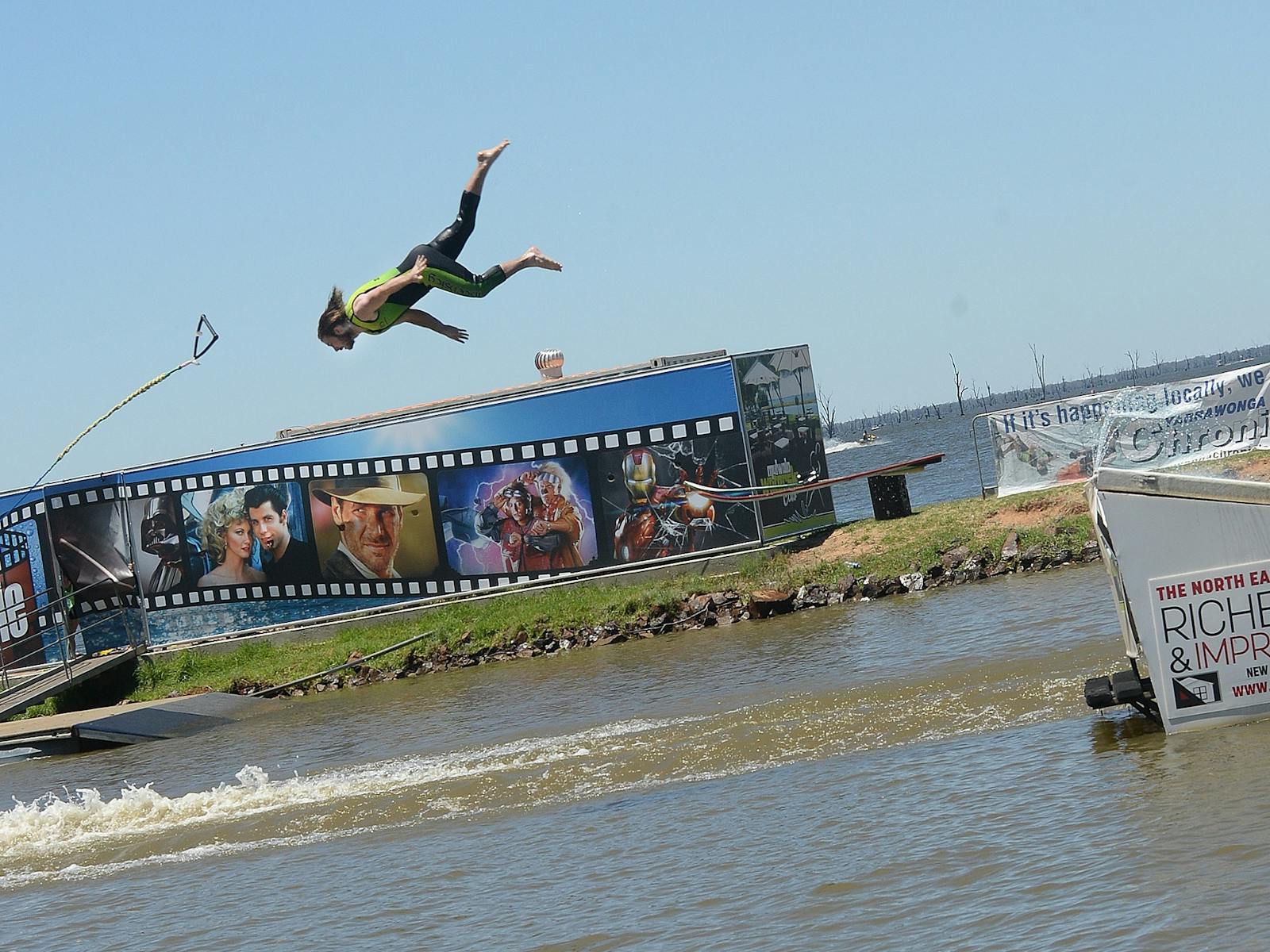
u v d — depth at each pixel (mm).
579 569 33875
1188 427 29797
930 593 27438
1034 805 11477
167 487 36719
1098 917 8812
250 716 28812
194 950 11711
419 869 13148
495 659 30453
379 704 27047
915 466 32625
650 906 10797
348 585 35500
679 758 15961
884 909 9734
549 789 15562
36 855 16219
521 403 34094
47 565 37344
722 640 26750
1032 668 17078
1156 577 12773
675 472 33219
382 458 35188
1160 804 10812
